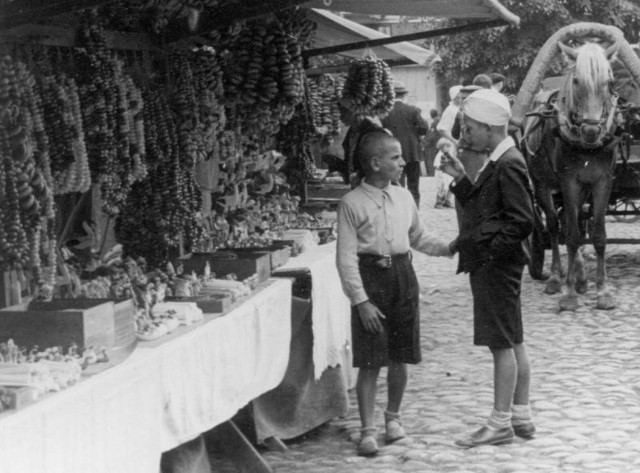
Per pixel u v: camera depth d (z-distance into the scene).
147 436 5.80
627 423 7.98
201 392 6.33
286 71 7.97
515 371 7.52
